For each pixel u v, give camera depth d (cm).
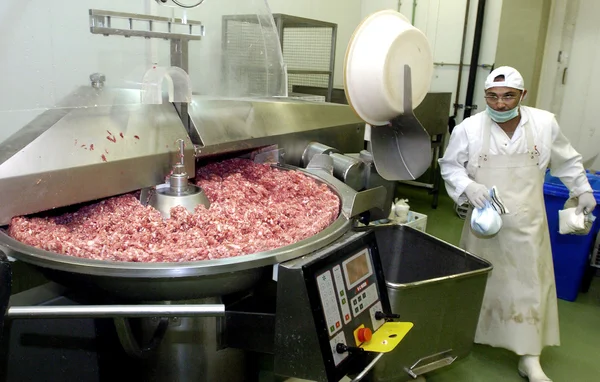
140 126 126
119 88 148
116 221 111
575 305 275
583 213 207
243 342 112
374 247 120
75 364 157
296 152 184
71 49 176
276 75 221
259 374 185
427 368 150
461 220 398
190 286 94
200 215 115
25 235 96
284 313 99
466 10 424
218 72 216
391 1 462
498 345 205
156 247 100
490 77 184
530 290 196
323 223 118
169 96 136
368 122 151
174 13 168
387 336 112
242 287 103
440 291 142
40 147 104
